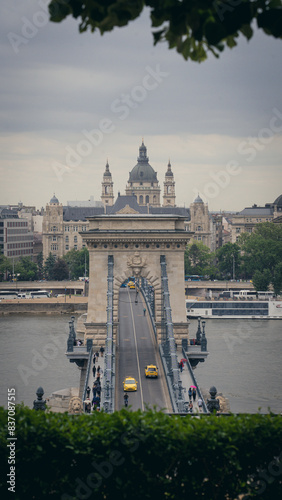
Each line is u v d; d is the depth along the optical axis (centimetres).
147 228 16300
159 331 15812
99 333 15825
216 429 4403
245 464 4388
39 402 7875
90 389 12700
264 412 13688
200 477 4381
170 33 2564
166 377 12506
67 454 4388
